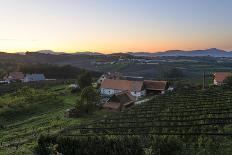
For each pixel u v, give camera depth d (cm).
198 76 18812
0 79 17388
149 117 5494
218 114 5094
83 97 8394
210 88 9162
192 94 7881
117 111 8112
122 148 3291
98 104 8862
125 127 4916
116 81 11431
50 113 8494
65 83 14512
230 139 3547
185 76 18900
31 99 9850
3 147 5059
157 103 7044
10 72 19400
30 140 5497
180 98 7400
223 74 11981
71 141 3647
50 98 10256
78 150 3534
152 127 4619
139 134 4203
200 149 3250
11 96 10512
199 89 9200
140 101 9625
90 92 8456
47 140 3812
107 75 14200
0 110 8338
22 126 7119
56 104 9706
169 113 5597
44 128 6562
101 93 11438
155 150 3045
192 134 3859
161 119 5191
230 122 4356
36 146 3897
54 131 6078
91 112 8131
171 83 12231
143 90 11100
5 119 7925
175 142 3200
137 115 5884
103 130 4997
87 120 7106
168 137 3372
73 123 6925
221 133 3734
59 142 3703
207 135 3750
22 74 17988
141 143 3281
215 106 5866
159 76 19162
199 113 5316
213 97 7025
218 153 3073
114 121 5612
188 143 3512
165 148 3102
